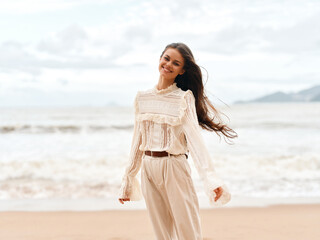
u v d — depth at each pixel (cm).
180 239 262
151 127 268
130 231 461
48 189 800
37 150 1446
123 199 295
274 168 1055
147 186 272
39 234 446
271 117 3475
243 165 1091
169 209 274
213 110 288
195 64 270
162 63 267
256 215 552
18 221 514
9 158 1223
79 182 879
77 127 2342
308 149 1433
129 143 1661
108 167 1072
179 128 258
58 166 1075
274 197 709
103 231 461
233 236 435
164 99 264
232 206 622
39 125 2464
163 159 261
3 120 3170
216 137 1817
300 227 477
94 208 610
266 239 421
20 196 736
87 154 1318
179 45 269
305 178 926
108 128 2339
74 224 498
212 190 240
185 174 261
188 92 260
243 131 2223
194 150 252
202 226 485
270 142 1662
